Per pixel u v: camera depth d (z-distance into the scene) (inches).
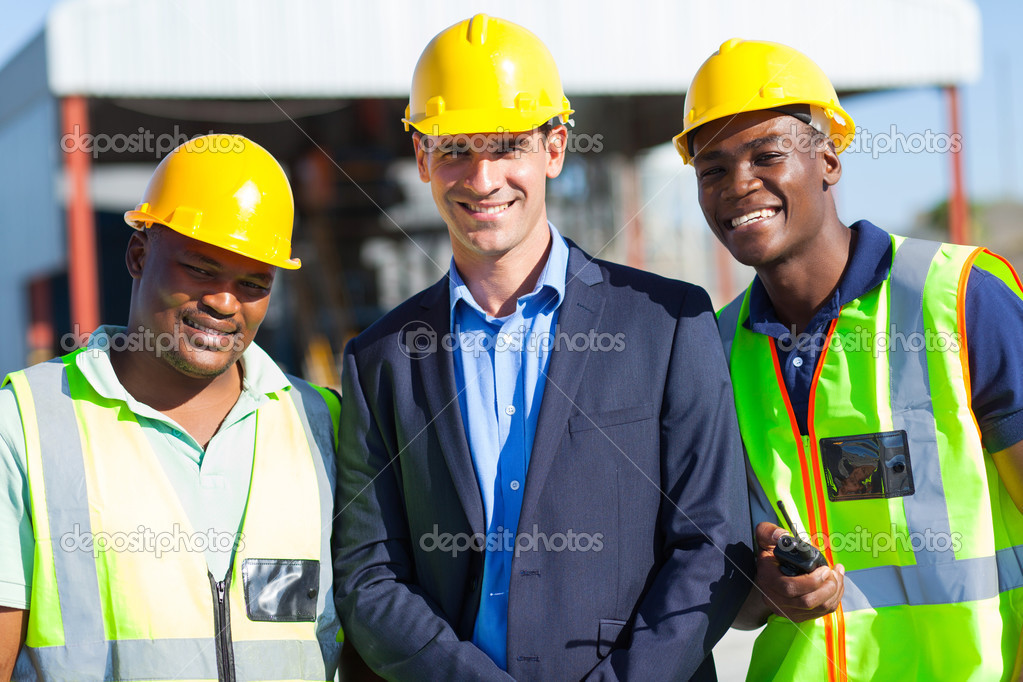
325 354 538.3
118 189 636.7
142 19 337.4
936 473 82.5
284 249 86.6
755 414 90.6
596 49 375.2
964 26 394.9
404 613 81.0
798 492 87.4
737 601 80.0
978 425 82.7
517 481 82.9
